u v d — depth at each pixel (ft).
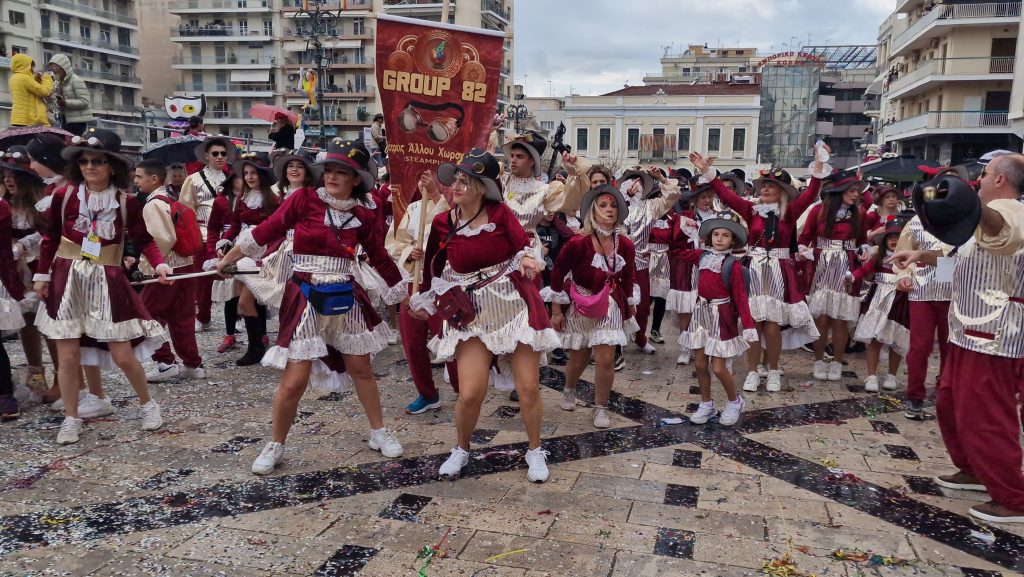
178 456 15.12
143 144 118.21
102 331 15.66
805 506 13.10
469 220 13.66
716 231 17.16
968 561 11.25
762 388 21.47
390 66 15.19
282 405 14.12
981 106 99.86
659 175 23.57
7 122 142.41
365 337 14.52
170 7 188.85
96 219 15.60
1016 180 12.32
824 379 22.50
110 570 10.61
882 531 12.19
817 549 11.50
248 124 190.49
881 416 18.69
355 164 13.69
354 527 12.02
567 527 12.10
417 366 17.92
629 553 11.26
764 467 14.98
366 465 14.75
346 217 13.99
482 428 17.19
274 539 11.60
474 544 11.50
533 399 13.98
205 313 27.96
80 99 32.42
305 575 10.56
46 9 151.94
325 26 73.26
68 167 15.67
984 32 98.12
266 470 14.19
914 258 13.91
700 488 13.83
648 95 168.86
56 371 18.51
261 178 21.31
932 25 98.94
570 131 168.55
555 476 14.33
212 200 24.79
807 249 21.57
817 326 22.52
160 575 10.49
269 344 25.58
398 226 16.65
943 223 11.19
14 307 16.99
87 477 13.99
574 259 16.60
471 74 15.35
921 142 108.58
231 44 189.57
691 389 21.15
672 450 15.93
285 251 19.63
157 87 198.70
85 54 164.04
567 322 17.48
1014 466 12.49
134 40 180.04
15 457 14.96
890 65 132.98
